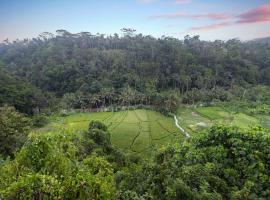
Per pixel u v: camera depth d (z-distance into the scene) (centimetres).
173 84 9388
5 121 2936
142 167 1080
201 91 8706
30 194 564
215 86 9369
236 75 10175
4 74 7400
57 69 9206
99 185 620
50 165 680
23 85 7088
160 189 904
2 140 2814
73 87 8825
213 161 988
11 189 562
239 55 11181
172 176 943
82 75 9000
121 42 11994
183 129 5697
